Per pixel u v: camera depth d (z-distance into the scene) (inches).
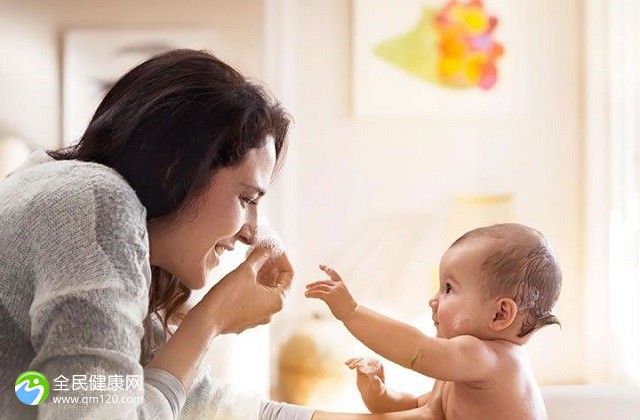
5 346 43.4
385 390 59.6
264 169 48.8
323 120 149.6
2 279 42.9
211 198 47.0
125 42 152.6
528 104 151.2
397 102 149.7
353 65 149.2
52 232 41.8
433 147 150.6
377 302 150.4
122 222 42.4
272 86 147.6
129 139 46.5
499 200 140.6
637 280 140.6
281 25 148.0
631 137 143.9
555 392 86.1
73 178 43.4
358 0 148.6
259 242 54.1
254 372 141.6
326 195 149.6
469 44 149.9
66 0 153.5
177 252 47.9
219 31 149.9
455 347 56.2
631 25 143.7
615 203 146.9
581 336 151.9
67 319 40.3
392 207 150.3
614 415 84.8
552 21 150.7
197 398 57.2
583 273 151.5
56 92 153.9
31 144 154.2
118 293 41.2
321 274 149.6
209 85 46.9
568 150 151.4
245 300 51.1
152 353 53.6
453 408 58.1
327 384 133.3
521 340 60.9
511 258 59.9
